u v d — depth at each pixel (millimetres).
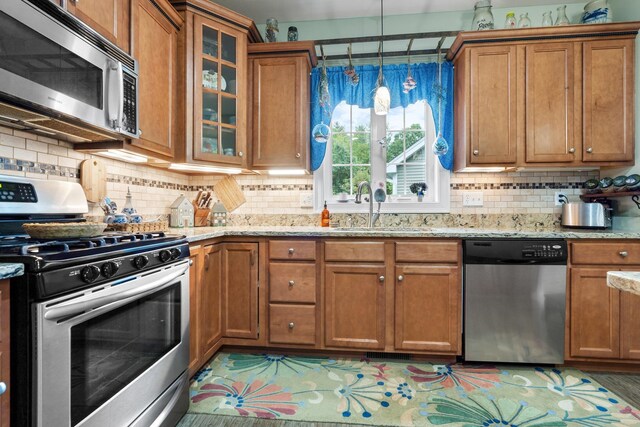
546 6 2541
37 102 1115
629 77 2164
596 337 1919
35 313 847
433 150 2410
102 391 1063
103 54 1402
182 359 1503
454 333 1999
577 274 1932
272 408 1579
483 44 2256
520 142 2234
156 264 1306
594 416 1522
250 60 2420
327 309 2084
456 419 1497
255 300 2135
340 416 1521
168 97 1957
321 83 2422
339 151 2756
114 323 1126
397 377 1874
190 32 2076
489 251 1958
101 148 1638
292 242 2111
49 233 1137
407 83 2289
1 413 817
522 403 1623
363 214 2641
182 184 2670
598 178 2465
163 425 1340
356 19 2707
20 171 1388
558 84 2205
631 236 1878
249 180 2730
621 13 2348
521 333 1952
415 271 2018
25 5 1079
